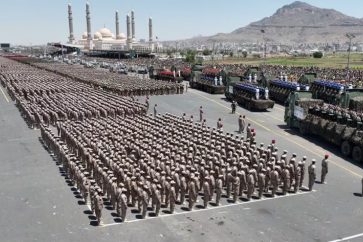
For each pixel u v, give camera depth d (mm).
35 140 35312
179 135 31094
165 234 17562
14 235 17578
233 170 21594
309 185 22672
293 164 22500
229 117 44719
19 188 23359
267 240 16891
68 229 18109
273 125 40469
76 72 93250
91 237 17328
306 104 37125
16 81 73438
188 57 134500
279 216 19328
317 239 16969
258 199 21656
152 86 63250
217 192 20703
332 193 22297
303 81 56031
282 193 22375
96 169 23547
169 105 52875
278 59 161250
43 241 17031
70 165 24516
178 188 21219
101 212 19078
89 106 45594
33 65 125125
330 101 45844
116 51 167625
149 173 21750
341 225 18266
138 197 19938
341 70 88562
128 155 26578
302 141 33875
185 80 86812
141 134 31938
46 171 26578
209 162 23766
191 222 18781
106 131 33281
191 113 47094
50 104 46875
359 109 35875
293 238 17062
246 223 18594
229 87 56656
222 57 181125
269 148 26672
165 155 25203
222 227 18203
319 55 165625
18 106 52000
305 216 19281
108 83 67125
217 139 29531
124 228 18203
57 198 21844
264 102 47500
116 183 20625
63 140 32219
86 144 27953
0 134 37594
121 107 44875
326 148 31625
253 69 71125
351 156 28891
